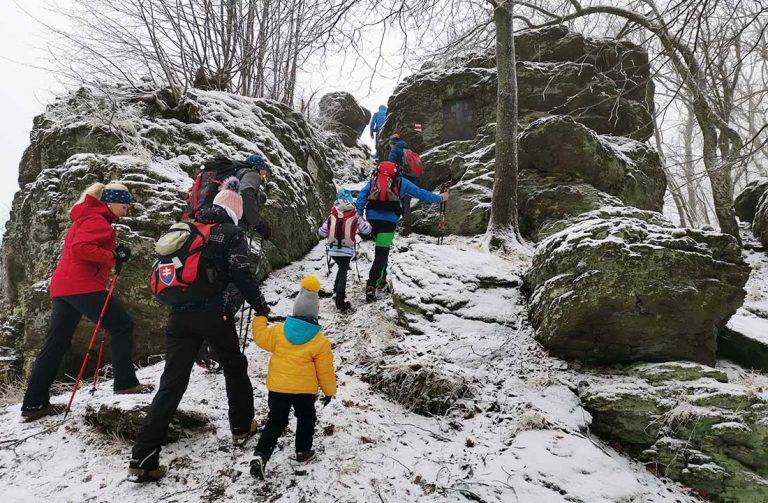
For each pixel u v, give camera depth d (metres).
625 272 4.61
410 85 11.66
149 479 3.14
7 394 4.98
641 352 4.78
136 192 5.75
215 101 8.29
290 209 7.73
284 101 10.96
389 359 4.75
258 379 4.56
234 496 3.04
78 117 6.91
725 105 9.47
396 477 3.32
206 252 3.27
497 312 5.53
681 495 3.69
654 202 9.91
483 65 11.88
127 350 4.14
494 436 3.91
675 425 4.02
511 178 8.08
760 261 9.66
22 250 6.23
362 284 6.92
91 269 3.97
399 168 6.41
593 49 11.23
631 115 10.84
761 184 11.71
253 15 9.80
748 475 3.73
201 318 3.24
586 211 8.34
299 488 3.12
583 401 4.44
